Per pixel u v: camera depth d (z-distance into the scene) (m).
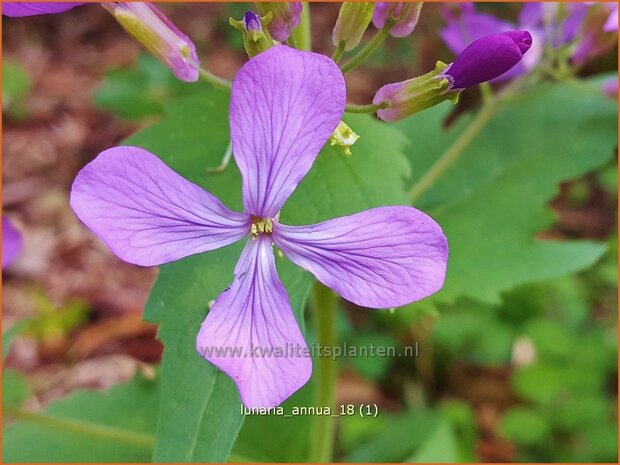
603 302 0.13
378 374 0.12
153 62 0.14
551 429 0.11
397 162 0.06
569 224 0.15
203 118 0.06
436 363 0.12
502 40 0.05
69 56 0.20
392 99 0.05
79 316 0.14
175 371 0.05
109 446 0.10
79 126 0.18
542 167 0.09
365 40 0.17
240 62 0.18
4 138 0.18
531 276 0.08
